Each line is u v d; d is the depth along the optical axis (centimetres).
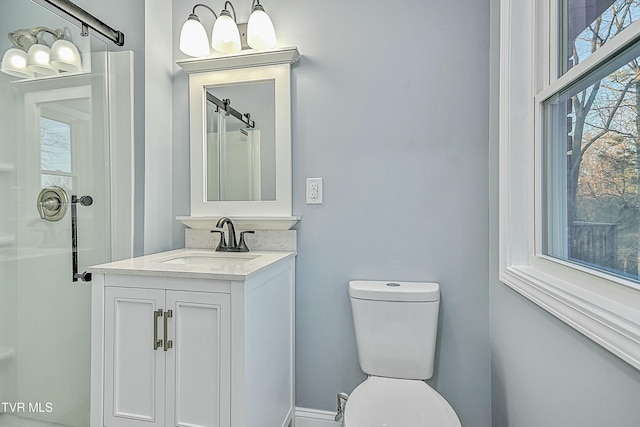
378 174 147
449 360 141
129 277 110
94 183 157
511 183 110
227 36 149
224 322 102
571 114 87
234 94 161
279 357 133
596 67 75
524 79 109
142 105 157
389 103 146
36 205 158
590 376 65
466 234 139
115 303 111
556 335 79
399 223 145
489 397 137
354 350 149
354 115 149
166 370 106
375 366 133
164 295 107
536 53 105
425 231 143
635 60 62
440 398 113
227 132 162
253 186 158
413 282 142
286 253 148
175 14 170
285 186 154
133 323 109
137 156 158
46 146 159
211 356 103
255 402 108
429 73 142
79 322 153
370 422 98
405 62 144
